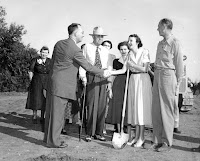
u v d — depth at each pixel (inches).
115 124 267.1
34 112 325.7
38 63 318.3
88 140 239.6
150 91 228.7
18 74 1198.3
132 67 227.3
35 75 316.8
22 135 260.1
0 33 1155.3
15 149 212.4
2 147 217.6
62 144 219.6
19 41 1205.7
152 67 268.8
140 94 225.0
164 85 212.1
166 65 212.1
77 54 218.4
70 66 219.0
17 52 1173.7
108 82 243.9
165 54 212.7
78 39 227.6
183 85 426.3
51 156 192.7
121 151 211.6
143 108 224.4
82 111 240.7
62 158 189.6
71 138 251.3
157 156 200.2
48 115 219.3
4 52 1151.0
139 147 224.2
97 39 243.8
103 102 241.9
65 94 215.6
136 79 227.3
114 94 251.9
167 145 215.8
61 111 217.8
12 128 292.4
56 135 217.0
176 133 283.9
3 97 794.8
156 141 220.7
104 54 246.4
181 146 231.0
